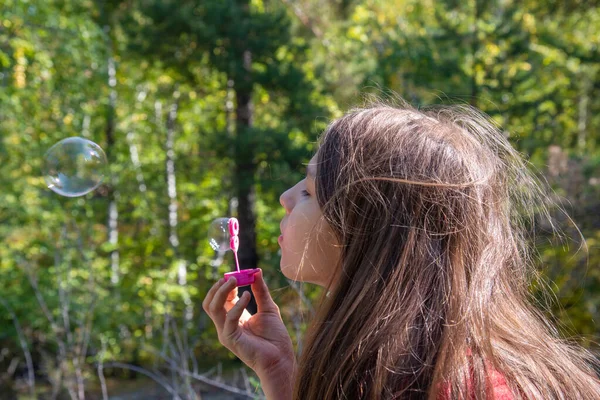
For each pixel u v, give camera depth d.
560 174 7.01
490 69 8.52
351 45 9.61
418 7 11.59
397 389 0.89
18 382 6.69
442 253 0.97
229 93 11.22
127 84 11.50
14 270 7.92
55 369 5.54
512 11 8.59
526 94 9.14
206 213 11.70
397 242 0.98
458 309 0.94
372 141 1.04
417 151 1.03
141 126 11.74
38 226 9.22
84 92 10.13
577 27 10.05
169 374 7.17
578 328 5.63
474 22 8.91
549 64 9.97
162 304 9.31
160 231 11.62
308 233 1.07
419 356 0.91
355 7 9.38
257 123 10.10
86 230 9.95
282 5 8.53
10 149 9.43
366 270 0.98
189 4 8.18
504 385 0.90
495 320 0.99
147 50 8.45
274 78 8.08
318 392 0.95
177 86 11.37
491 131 1.27
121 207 11.77
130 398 6.61
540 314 1.18
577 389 0.96
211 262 11.09
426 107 1.32
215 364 6.99
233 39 8.00
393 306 0.94
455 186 1.00
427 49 8.70
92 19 10.09
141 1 8.06
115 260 10.41
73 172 2.11
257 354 1.20
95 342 7.25
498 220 1.05
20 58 8.43
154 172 11.61
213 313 1.24
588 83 9.55
